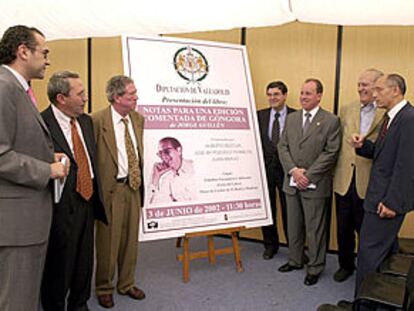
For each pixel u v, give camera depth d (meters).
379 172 2.68
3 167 1.67
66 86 2.39
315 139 3.34
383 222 2.63
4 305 1.77
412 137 2.48
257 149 3.65
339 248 3.48
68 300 2.75
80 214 2.56
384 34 3.88
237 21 3.84
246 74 3.72
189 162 3.31
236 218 3.45
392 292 2.21
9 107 1.68
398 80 2.58
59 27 4.17
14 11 3.80
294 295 3.16
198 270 3.62
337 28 4.03
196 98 3.42
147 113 3.19
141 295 3.06
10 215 1.75
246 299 3.07
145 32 4.34
